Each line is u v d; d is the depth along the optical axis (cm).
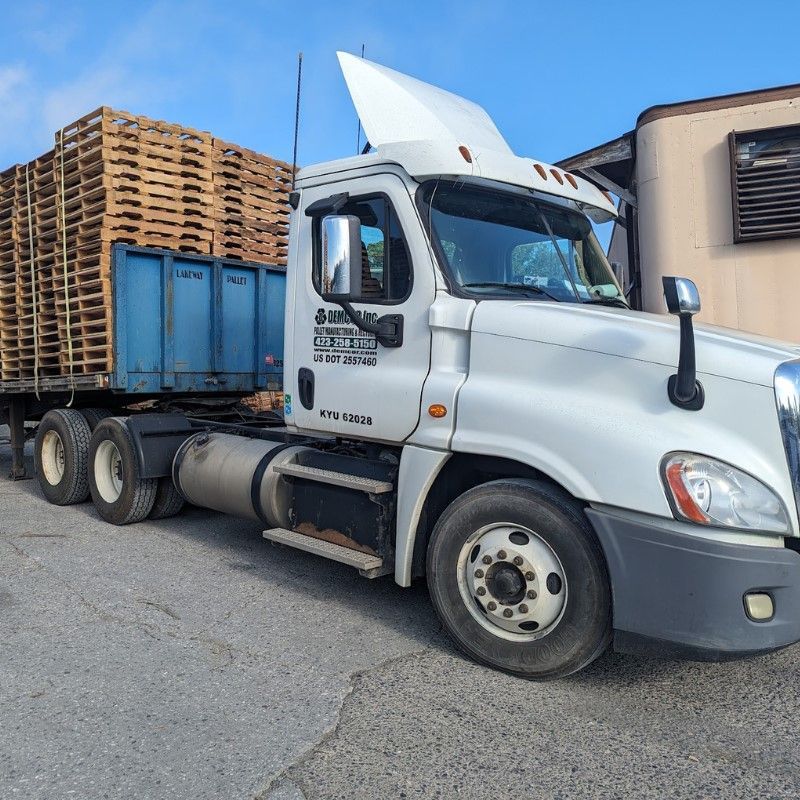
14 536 636
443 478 414
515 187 451
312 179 474
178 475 607
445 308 399
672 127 759
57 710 331
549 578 353
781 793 274
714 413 320
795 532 310
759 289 729
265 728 317
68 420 750
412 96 485
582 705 342
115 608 460
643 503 320
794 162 715
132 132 693
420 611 464
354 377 441
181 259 714
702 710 339
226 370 751
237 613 455
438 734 314
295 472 472
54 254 743
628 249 912
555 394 359
